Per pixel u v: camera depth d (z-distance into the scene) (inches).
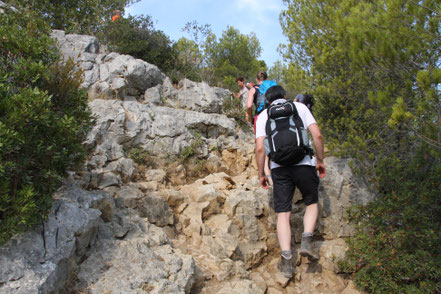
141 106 240.2
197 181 204.2
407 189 181.0
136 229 140.9
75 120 124.9
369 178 200.1
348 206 187.3
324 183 187.2
